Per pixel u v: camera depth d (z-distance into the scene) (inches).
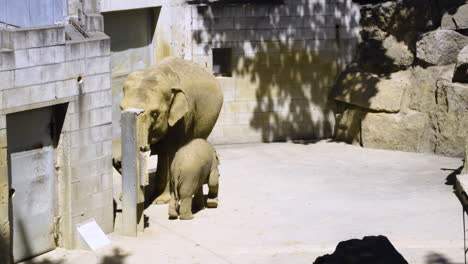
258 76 792.9
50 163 460.1
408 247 454.6
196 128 599.2
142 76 542.3
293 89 801.6
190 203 529.7
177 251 464.1
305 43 798.5
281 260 446.6
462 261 427.8
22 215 442.6
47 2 488.7
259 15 786.2
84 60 466.6
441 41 735.7
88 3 533.0
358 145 775.1
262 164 703.1
